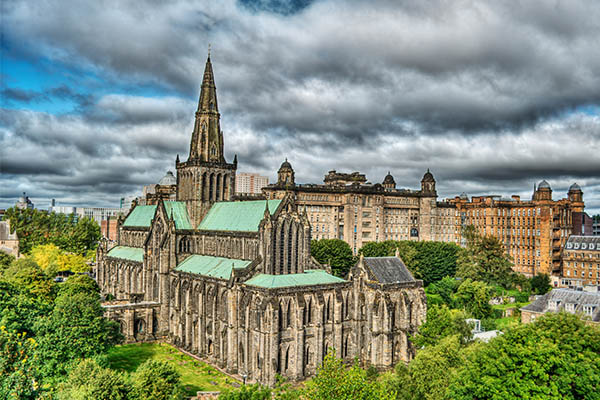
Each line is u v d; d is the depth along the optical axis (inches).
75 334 3457.2
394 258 4653.1
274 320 3826.3
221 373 4170.8
